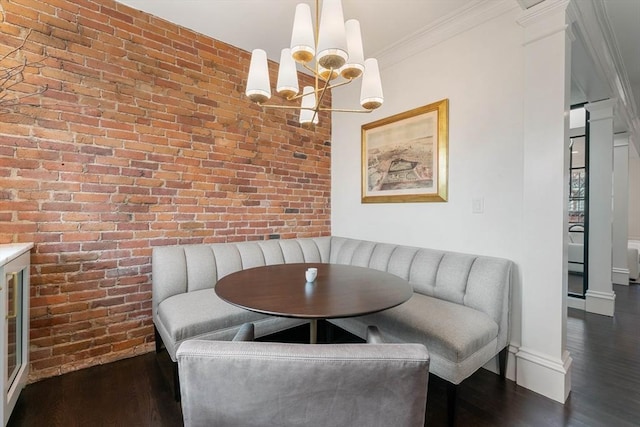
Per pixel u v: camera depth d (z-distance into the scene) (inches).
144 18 88.3
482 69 83.8
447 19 88.9
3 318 52.1
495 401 66.9
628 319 119.3
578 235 166.4
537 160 72.3
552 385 68.0
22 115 71.1
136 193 87.4
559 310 68.8
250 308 46.8
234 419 27.2
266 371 25.7
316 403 26.6
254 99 61.6
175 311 72.3
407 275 90.9
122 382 73.1
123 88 84.9
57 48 75.4
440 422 60.2
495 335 69.3
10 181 69.9
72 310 77.9
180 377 27.0
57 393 68.2
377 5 83.4
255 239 113.4
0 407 51.1
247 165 111.0
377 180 115.0
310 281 63.1
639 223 249.0
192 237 98.1
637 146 211.6
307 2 83.5
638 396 68.1
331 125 138.0
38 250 73.2
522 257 75.7
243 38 102.0
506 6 78.4
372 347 26.8
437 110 94.3
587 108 131.3
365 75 62.3
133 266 87.1
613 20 91.3
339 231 134.4
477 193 85.0
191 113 97.5
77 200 78.3
